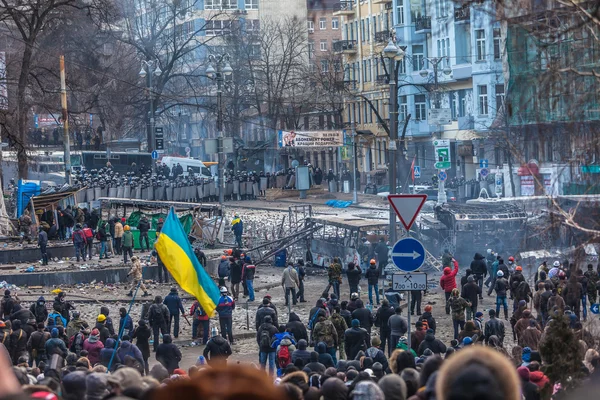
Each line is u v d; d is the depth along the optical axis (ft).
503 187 262.88
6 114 240.73
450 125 360.89
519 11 58.34
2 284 171.22
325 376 57.62
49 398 19.95
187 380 15.35
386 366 87.15
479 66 330.13
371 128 424.05
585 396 16.76
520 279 137.18
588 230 60.29
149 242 224.12
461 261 194.90
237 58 411.95
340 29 459.73
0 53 262.88
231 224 239.71
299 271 165.37
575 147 61.46
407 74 382.01
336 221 196.75
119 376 31.09
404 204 83.05
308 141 337.31
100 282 181.57
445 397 16.40
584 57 60.08
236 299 169.99
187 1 482.28
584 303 130.52
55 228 220.43
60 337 108.88
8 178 357.41
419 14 377.09
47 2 260.01
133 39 398.21
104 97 357.20
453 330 137.08
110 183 324.19
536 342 95.55
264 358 104.37
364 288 180.65
